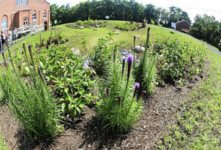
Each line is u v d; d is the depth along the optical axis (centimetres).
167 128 399
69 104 396
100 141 364
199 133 387
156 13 4550
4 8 2025
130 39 1242
